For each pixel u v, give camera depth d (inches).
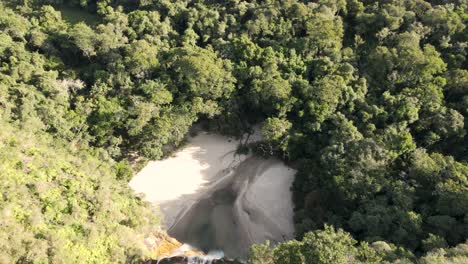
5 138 2068.2
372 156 2373.3
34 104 2544.3
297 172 2723.9
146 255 2015.3
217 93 2810.0
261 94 2805.1
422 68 2738.7
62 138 2516.0
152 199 2608.3
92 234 1784.0
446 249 1756.9
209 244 2390.5
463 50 2856.8
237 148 2952.8
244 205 2620.6
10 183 1771.7
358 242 2042.3
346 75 2790.4
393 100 2635.3
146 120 2645.2
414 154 2399.1
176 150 2898.6
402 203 2119.8
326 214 2288.4
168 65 2947.8
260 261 1669.5
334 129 2662.4
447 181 2122.3
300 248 1592.0
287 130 2704.2
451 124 2468.0
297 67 2945.4
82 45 2938.0
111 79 2815.0
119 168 2571.4
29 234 1605.6
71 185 1980.8
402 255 1763.0
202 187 2719.0
